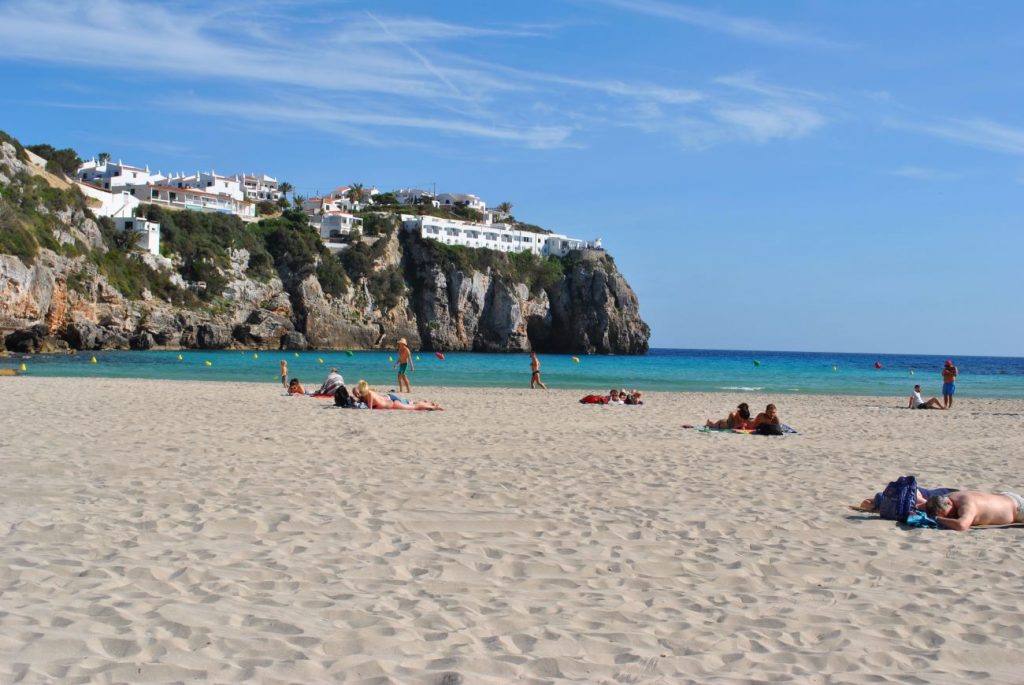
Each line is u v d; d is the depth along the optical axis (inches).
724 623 227.3
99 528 311.4
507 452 563.5
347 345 4840.1
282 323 4503.0
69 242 3619.6
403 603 233.9
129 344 3794.3
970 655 206.4
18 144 4001.0
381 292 5098.4
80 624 204.2
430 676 179.6
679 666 193.0
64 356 3048.7
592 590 255.6
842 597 255.6
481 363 3029.0
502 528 335.6
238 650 191.0
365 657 189.3
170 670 177.2
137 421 695.1
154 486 398.0
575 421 832.3
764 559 298.5
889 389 1766.7
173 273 4271.7
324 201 6141.7
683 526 347.6
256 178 6727.4
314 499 378.3
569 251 5999.0
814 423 897.5
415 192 7313.0
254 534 311.9
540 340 5757.9
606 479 461.1
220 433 621.9
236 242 4650.6
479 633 211.3
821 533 343.9
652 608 238.7
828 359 6161.4
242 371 2032.5
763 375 2356.1
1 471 426.3
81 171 5482.3
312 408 877.8
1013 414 1083.3
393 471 464.8
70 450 507.5
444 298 5290.4
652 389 1614.2
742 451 608.4
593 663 193.5
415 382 1680.6
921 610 243.3
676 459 553.0
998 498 370.9
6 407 799.1
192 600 228.4
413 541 309.1
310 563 273.4
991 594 262.1
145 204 4633.4
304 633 204.5
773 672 191.0
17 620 204.8
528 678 182.7
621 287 5861.2
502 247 5876.0
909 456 607.5
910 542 332.8
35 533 299.6
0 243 3100.4
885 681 187.3
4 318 3065.9
